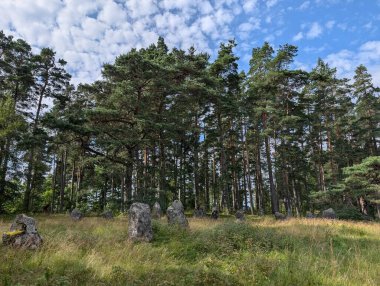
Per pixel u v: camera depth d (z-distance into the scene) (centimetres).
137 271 665
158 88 2902
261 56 3978
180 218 1434
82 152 3045
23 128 2845
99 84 3244
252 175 5519
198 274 607
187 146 4269
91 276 609
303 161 4522
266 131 3575
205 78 3012
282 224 1727
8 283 555
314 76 3903
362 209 4031
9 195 2916
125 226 1534
